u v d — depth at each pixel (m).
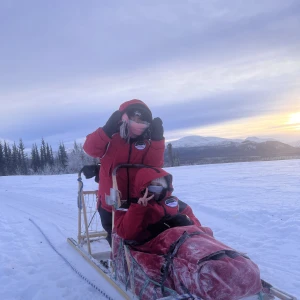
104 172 4.32
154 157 4.26
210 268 2.74
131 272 3.49
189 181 14.70
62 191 13.96
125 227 3.55
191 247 3.01
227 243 5.88
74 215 8.84
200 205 8.74
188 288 2.84
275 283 4.25
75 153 56.56
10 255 5.50
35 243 6.21
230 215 7.63
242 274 2.77
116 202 3.78
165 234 3.34
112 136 4.11
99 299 3.90
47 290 4.18
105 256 5.13
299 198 9.02
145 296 3.24
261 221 7.06
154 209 3.60
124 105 4.20
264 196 9.70
